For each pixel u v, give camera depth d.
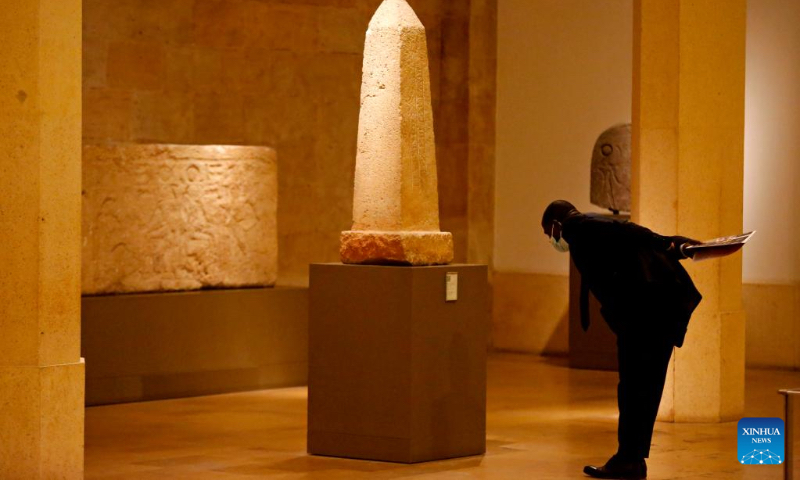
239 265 11.12
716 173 9.14
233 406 10.02
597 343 12.60
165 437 8.53
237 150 11.07
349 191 13.91
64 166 6.48
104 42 12.20
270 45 13.27
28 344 6.38
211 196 10.93
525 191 14.19
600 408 10.01
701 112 9.09
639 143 9.23
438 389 7.64
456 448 7.76
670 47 9.08
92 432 8.73
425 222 7.73
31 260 6.38
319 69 13.62
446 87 14.38
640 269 6.94
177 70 12.66
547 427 9.03
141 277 10.51
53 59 6.43
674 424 9.13
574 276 12.70
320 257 13.72
